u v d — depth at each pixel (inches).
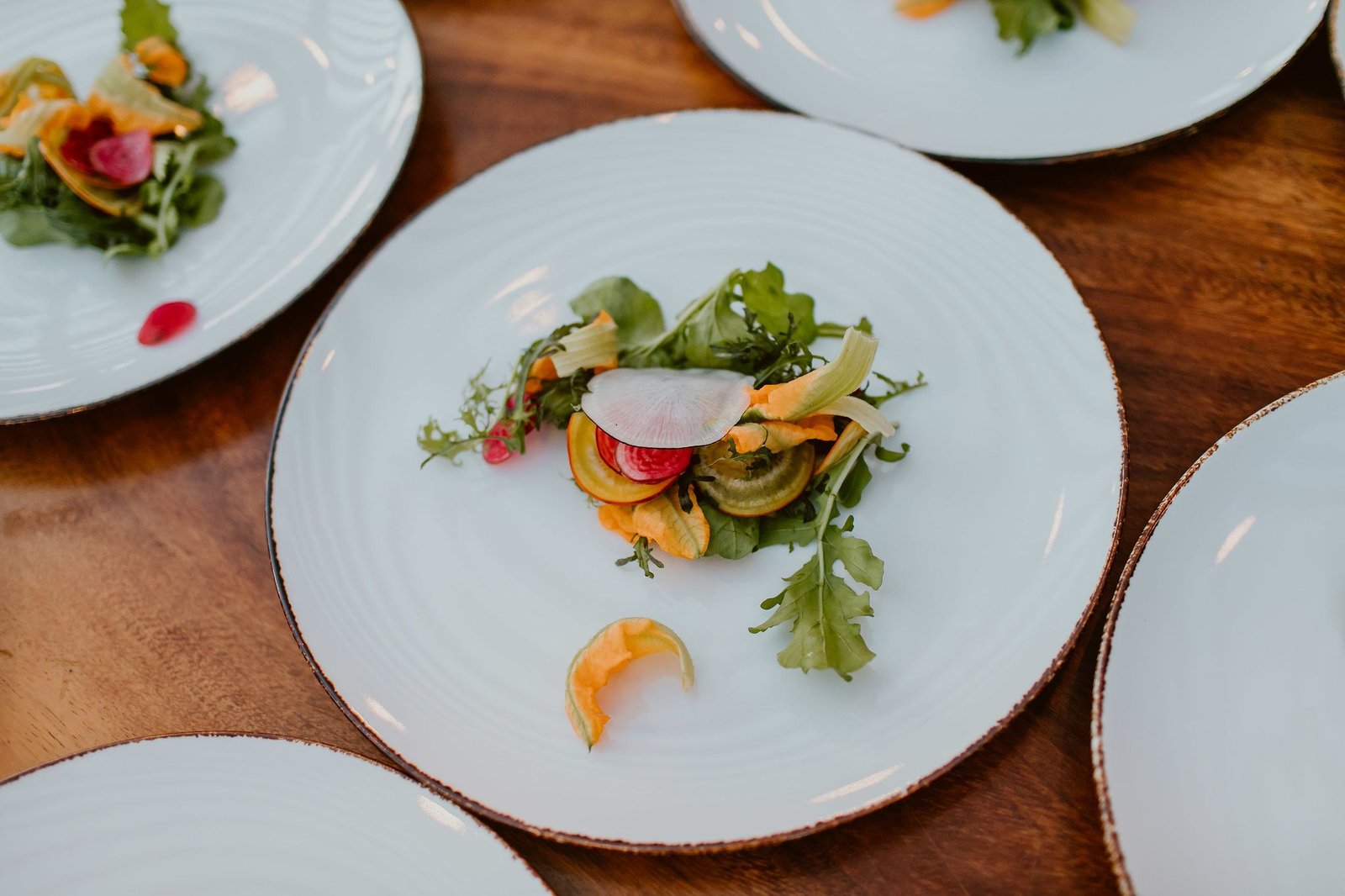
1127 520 21.7
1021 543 21.0
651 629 20.9
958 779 20.3
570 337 22.4
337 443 23.0
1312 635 19.5
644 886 20.2
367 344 23.7
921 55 25.5
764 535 21.5
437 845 19.7
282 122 26.2
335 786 20.2
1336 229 23.4
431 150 26.4
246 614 22.7
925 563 21.2
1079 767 20.2
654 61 26.8
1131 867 18.3
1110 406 21.3
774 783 20.0
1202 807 18.8
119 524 23.6
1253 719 19.2
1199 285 23.3
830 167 24.1
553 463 22.7
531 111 26.6
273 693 22.0
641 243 24.2
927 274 23.0
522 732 20.7
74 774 20.5
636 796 20.1
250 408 24.3
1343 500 19.9
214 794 20.3
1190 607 19.6
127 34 26.8
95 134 25.6
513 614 21.7
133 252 24.9
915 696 20.3
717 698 20.7
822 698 20.5
